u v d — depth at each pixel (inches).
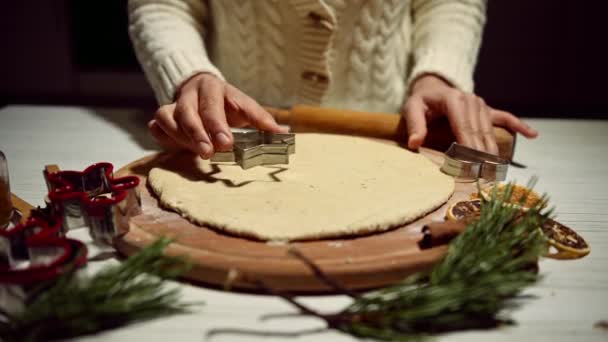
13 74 97.8
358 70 55.4
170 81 43.8
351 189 31.5
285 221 26.5
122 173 35.5
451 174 36.4
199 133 32.4
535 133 43.9
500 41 94.5
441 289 19.5
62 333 19.3
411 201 29.6
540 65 96.6
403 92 59.3
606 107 98.0
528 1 90.0
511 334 20.5
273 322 20.9
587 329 21.0
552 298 23.3
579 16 90.2
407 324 20.1
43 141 49.7
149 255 20.9
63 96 100.4
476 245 22.1
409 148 42.7
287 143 34.9
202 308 21.9
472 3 55.0
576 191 38.9
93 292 18.9
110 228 25.6
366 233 26.2
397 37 55.3
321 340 19.8
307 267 22.5
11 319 19.2
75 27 94.8
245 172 34.5
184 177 33.3
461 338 20.1
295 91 56.9
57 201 26.1
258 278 20.4
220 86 37.8
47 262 22.4
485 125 41.8
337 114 46.8
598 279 25.1
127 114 61.6
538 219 24.9
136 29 50.5
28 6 90.1
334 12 50.3
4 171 29.3
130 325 20.4
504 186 33.3
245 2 50.5
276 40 52.9
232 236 25.8
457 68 50.3
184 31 49.8
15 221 29.4
